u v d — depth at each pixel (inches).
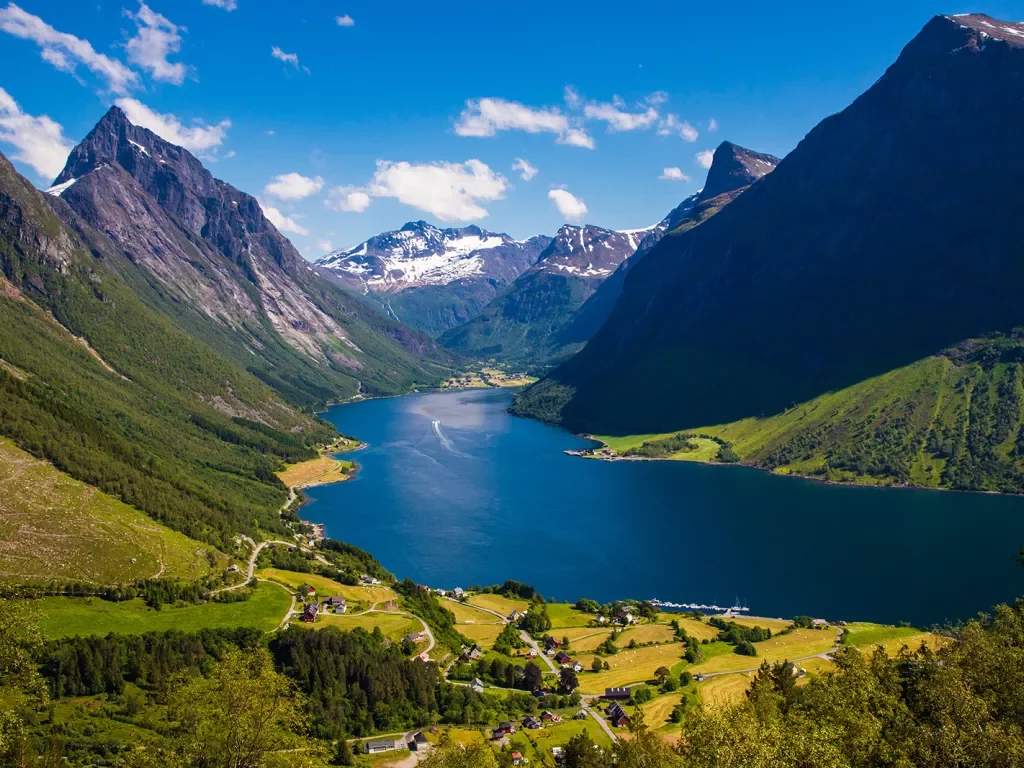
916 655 4249.5
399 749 5290.4
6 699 3186.5
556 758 4987.7
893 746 2869.1
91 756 4510.3
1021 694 3014.3
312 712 5565.9
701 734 2861.7
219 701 2736.2
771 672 4960.6
